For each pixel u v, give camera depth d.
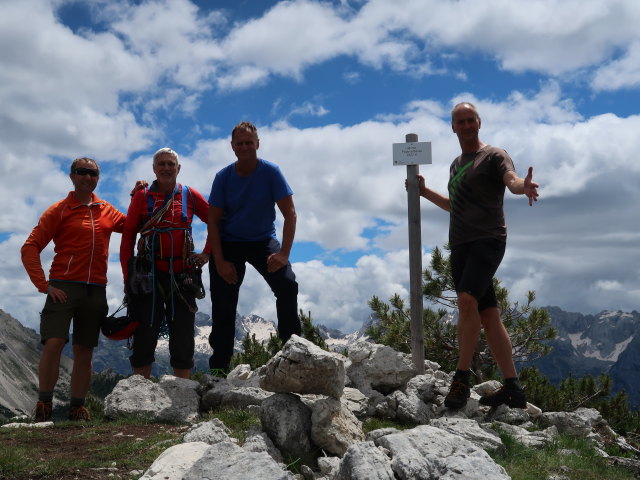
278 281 4.10
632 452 3.95
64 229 3.98
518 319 8.44
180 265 4.04
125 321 4.01
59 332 3.88
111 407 3.65
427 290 8.43
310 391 3.08
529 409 4.06
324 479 2.50
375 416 3.87
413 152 4.54
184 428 3.29
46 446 2.95
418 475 2.22
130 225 4.04
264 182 4.09
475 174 3.69
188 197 4.16
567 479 2.86
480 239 3.68
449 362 8.26
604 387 7.66
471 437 3.10
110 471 2.50
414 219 4.55
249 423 3.27
